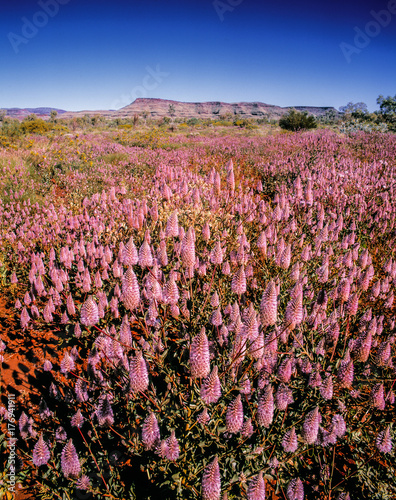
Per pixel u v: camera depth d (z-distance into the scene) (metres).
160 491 2.38
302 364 2.96
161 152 17.70
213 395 2.30
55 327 4.55
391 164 13.09
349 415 2.93
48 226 7.20
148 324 3.31
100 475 2.44
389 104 35.72
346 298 3.44
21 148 17.61
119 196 9.32
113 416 2.87
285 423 2.67
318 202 7.74
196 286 4.29
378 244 6.77
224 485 2.23
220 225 6.08
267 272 4.62
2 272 5.50
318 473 2.66
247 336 2.56
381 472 2.62
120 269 4.01
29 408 3.30
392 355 3.43
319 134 23.50
